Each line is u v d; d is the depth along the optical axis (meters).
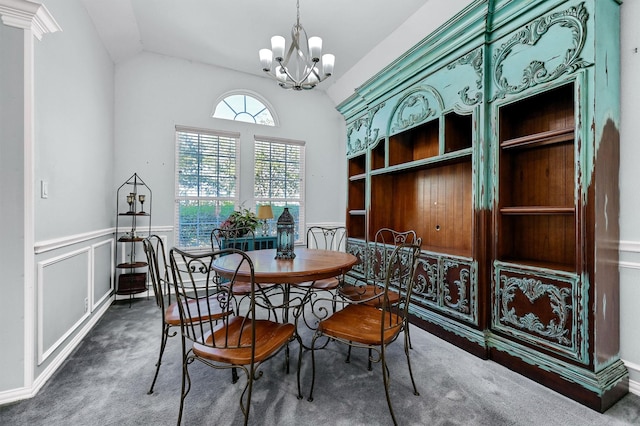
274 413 1.47
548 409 1.53
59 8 2.07
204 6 2.81
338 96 4.65
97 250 2.83
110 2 2.62
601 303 1.58
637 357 1.64
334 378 1.80
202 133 3.93
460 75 2.28
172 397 1.60
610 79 1.64
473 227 2.17
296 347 2.25
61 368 1.90
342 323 1.67
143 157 3.60
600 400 1.50
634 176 1.66
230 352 1.35
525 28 1.87
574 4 1.63
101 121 2.98
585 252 1.58
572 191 1.97
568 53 1.66
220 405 1.54
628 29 1.69
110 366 1.93
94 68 2.78
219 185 4.04
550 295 1.73
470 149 2.21
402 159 3.25
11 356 1.59
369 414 1.47
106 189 3.14
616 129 1.68
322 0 2.70
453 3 2.50
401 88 2.90
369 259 3.38
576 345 1.61
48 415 1.46
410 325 2.69
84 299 2.45
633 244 1.65
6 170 1.62
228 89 4.09
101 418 1.43
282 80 2.58
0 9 1.58
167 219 3.74
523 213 1.93
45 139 1.86
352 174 3.91
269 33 3.24
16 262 1.63
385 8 2.79
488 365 1.97
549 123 2.08
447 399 1.60
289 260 2.06
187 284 3.84
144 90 3.61
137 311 3.00
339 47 3.45
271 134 4.37
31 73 1.68
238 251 1.25
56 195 2.00
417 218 3.27
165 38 3.36
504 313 1.99
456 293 2.29
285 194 4.51
